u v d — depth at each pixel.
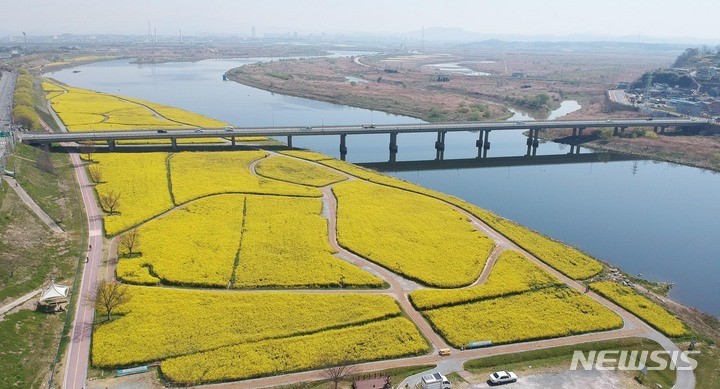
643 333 76.38
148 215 110.94
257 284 84.69
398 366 66.69
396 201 127.31
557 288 87.81
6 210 101.31
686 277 101.88
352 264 93.38
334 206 123.69
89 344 69.19
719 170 182.00
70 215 110.44
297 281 85.88
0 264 82.94
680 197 152.62
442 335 73.50
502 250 102.19
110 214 111.25
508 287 86.12
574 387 64.25
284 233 104.81
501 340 72.44
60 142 166.75
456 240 104.94
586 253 108.00
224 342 69.50
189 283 84.19
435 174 172.38
